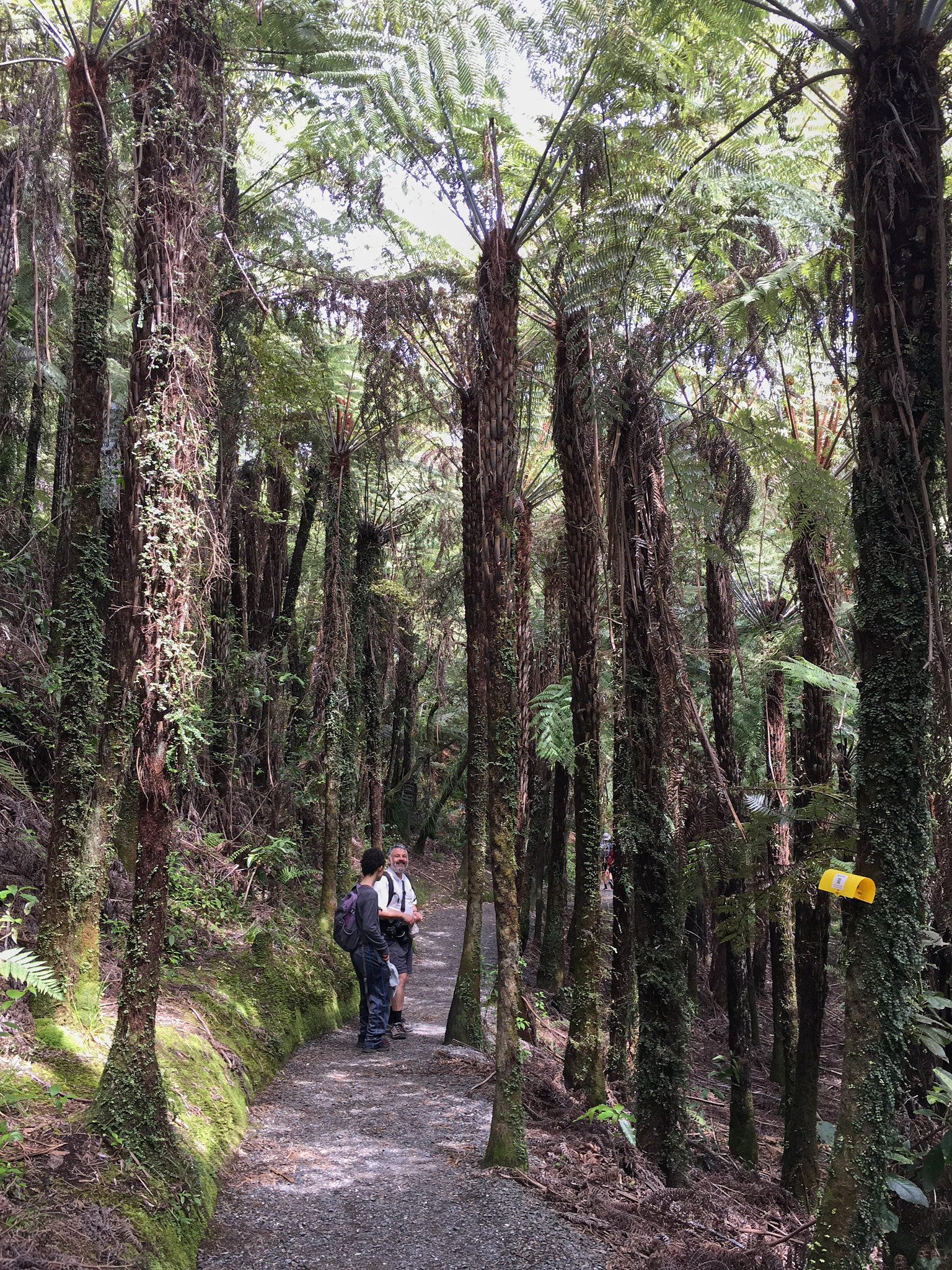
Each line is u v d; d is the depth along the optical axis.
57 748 4.10
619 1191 4.25
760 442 5.39
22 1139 3.06
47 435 8.98
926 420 2.65
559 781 9.42
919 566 2.66
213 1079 4.54
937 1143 3.35
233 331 5.82
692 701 4.59
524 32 4.76
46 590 6.89
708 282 5.57
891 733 2.66
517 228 4.39
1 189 5.25
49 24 4.39
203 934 6.43
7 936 4.19
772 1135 6.79
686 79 5.33
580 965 5.51
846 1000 2.72
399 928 7.07
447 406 7.20
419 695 18.20
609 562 4.87
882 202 2.70
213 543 3.54
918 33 2.73
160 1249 2.94
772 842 4.70
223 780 8.16
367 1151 4.43
